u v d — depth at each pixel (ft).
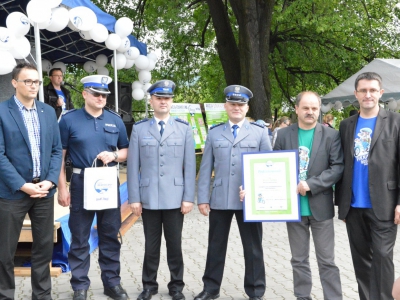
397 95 32.45
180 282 15.28
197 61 65.98
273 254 21.04
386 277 12.51
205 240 23.75
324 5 51.03
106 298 15.47
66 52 34.35
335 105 37.52
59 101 29.30
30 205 13.70
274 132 33.40
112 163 15.40
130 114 43.39
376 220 12.53
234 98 14.48
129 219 26.84
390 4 59.88
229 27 47.29
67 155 15.53
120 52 30.86
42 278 14.23
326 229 13.42
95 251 21.16
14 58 19.84
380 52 60.90
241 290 16.22
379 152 12.44
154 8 54.54
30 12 18.20
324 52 60.80
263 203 13.69
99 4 56.54
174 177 14.98
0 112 13.24
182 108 36.63
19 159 13.34
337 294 13.38
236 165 14.51
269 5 43.04
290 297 15.49
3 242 13.41
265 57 43.27
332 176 13.01
